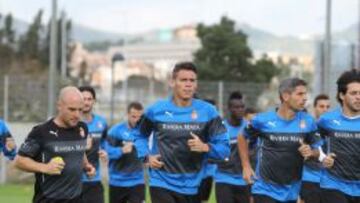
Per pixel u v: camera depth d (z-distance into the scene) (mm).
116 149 15445
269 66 45188
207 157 10633
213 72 43750
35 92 29484
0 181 26562
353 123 10773
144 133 10742
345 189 10789
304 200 15227
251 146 11695
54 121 10000
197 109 10516
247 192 15227
